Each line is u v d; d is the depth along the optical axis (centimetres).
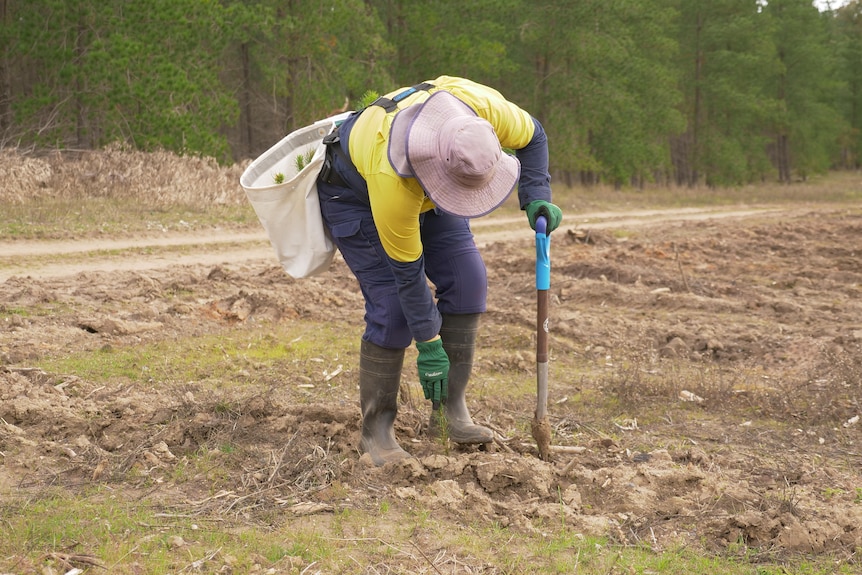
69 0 2039
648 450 445
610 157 3712
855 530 338
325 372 585
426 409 491
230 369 585
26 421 448
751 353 677
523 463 383
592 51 3288
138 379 550
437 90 350
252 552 316
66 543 318
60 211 1464
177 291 859
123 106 2112
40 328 676
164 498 364
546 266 394
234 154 3306
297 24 2433
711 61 4531
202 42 2384
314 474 384
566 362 650
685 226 1741
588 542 327
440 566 310
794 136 5438
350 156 367
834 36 6869
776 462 431
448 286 403
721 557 322
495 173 344
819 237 1463
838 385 556
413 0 2944
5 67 2139
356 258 388
